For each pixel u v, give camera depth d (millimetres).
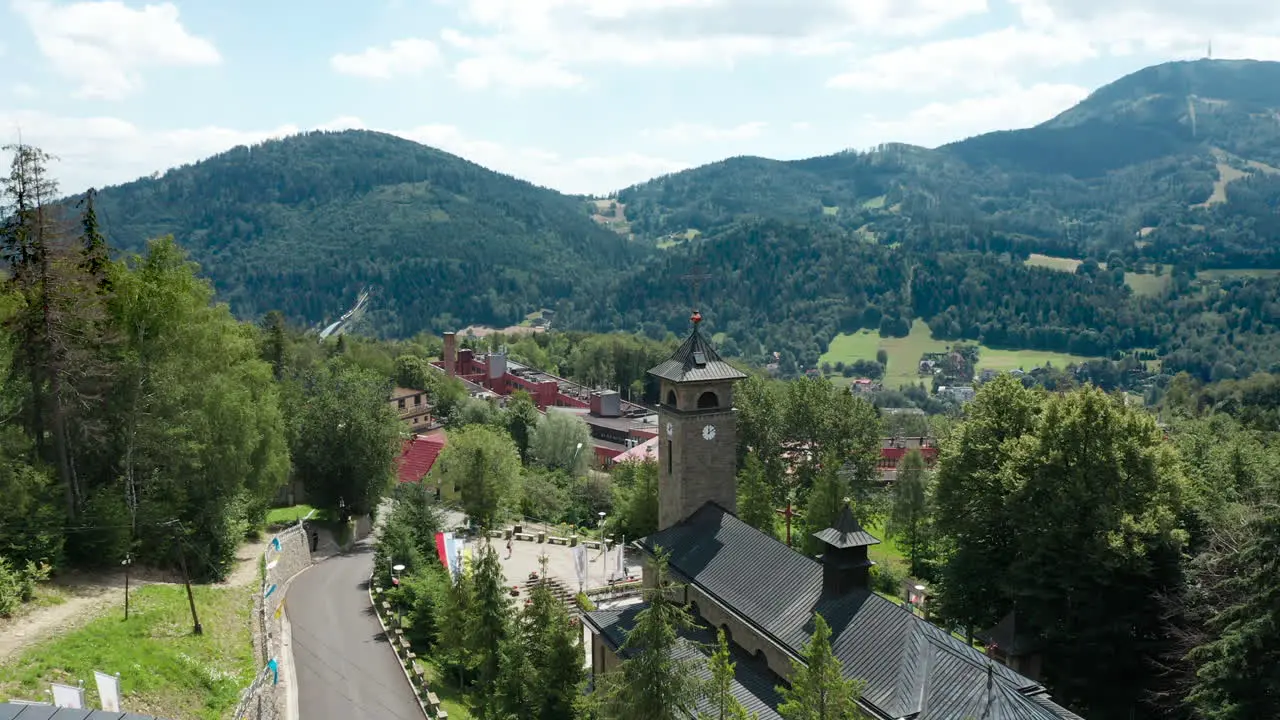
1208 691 39844
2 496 47312
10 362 50031
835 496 71750
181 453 57188
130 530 53938
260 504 71375
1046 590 50688
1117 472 50312
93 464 57594
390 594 63125
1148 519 48438
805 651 31594
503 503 90312
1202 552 47344
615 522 86500
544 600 46750
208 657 44344
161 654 42031
